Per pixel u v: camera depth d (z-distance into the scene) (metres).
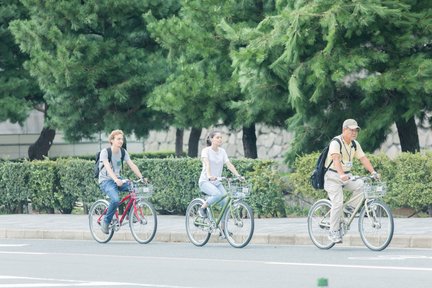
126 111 75.38
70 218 59.47
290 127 60.88
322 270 35.16
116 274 35.22
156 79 73.50
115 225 48.19
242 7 66.44
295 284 31.75
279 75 58.66
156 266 37.62
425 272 33.94
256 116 65.50
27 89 78.75
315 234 43.25
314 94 57.12
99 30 74.69
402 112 58.78
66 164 63.22
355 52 56.94
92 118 75.25
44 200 64.31
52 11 72.38
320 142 60.88
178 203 58.81
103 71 72.25
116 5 72.75
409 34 56.84
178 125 70.00
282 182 56.28
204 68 67.56
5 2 79.00
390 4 56.09
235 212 44.78
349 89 60.47
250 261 38.69
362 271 34.50
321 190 55.06
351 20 55.22
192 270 36.03
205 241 45.69
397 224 48.06
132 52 73.75
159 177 59.22
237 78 65.81
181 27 66.81
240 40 63.41
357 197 42.12
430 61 55.97
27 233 52.94
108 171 47.16
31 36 72.38
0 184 65.88
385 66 58.12
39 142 86.62
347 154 42.16
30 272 36.22
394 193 53.19
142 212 47.62
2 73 79.88
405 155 52.91
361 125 60.19
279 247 44.25
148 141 104.56
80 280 33.59
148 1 73.94
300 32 56.09
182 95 66.81
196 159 58.00
